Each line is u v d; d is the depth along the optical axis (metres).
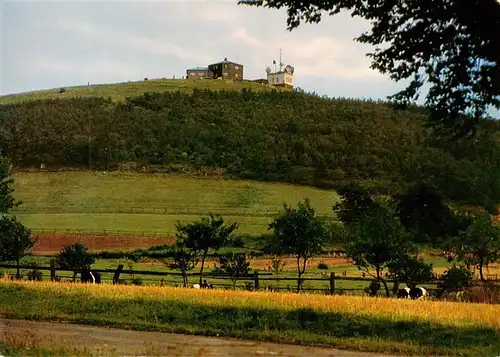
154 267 45.97
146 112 159.00
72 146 122.44
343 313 13.68
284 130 150.62
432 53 11.77
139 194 99.06
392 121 145.38
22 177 107.06
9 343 10.54
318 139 137.75
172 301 15.24
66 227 72.88
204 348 10.96
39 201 92.12
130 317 13.77
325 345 11.35
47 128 133.00
